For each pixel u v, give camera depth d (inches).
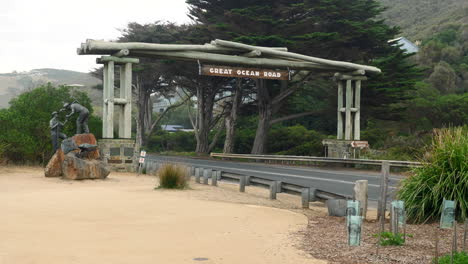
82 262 251.4
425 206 398.9
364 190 430.3
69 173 744.3
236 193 644.1
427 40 3403.1
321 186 764.6
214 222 388.8
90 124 1190.9
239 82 1827.0
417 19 4751.5
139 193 589.3
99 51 1019.9
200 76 1886.1
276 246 300.5
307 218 429.1
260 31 1505.9
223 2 1588.3
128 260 258.2
